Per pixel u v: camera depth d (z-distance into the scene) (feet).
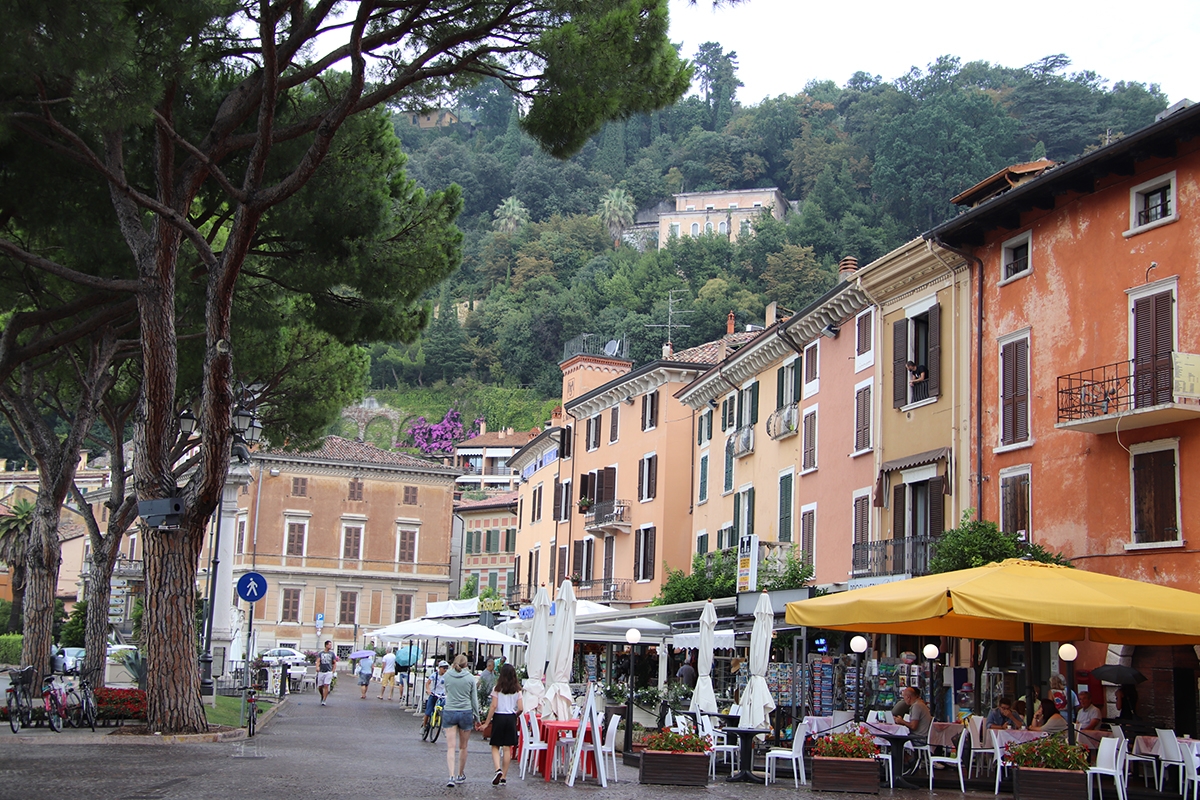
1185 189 69.00
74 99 50.78
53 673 86.79
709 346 180.55
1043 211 80.18
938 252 88.69
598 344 215.51
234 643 158.61
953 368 88.22
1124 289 72.59
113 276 71.36
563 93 56.49
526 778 58.18
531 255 528.22
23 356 68.64
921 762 63.31
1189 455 66.44
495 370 484.74
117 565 215.10
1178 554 66.28
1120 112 443.73
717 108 647.15
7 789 41.32
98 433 312.50
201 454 65.72
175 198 65.77
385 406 480.64
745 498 134.21
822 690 89.25
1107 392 71.31
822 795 53.42
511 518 288.92
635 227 574.97
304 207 71.82
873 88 591.78
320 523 254.88
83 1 46.42
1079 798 50.62
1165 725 65.46
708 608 74.49
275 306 87.97
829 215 464.65
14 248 61.98
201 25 53.78
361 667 161.58
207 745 64.95
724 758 65.46
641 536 166.40
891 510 95.91
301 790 45.85
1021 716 72.54
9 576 253.03
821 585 107.45
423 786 50.78
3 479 296.71
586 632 92.27
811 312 111.86
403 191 78.48
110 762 52.85
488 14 59.21
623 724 82.43
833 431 108.88
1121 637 63.31
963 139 432.25
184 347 86.12
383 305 78.84
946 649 84.23
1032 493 78.38
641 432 170.91
